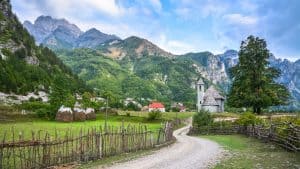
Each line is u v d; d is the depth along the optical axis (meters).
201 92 145.50
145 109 196.00
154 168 22.86
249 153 30.67
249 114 57.34
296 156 26.72
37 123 84.50
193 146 40.31
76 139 25.06
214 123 70.56
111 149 29.58
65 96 115.12
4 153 23.77
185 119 119.50
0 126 66.69
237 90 85.69
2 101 154.38
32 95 186.25
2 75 177.12
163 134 43.06
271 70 85.31
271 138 38.84
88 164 24.78
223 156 29.25
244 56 85.50
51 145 22.59
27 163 20.91
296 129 29.25
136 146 34.38
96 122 94.94
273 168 21.59
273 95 81.88
